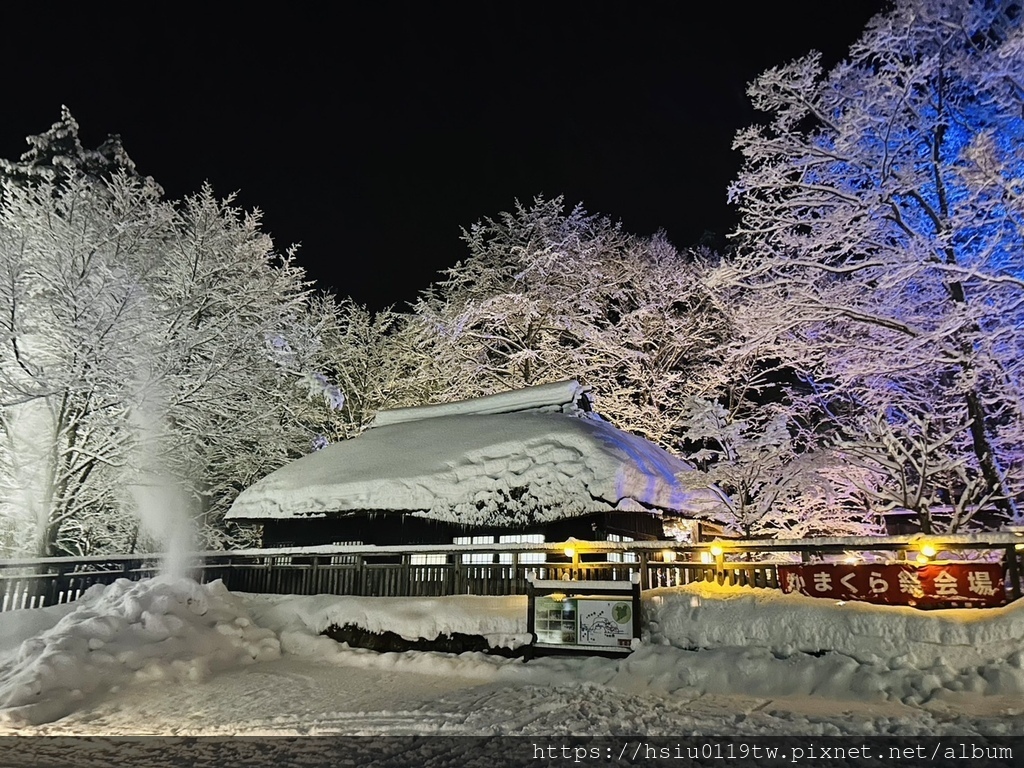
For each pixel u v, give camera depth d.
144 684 9.88
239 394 22.14
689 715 7.33
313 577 13.41
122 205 20.86
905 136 14.77
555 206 30.36
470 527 14.29
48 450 18.36
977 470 15.35
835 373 15.03
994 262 14.17
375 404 30.98
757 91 15.67
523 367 27.00
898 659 8.08
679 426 26.59
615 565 10.97
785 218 15.32
